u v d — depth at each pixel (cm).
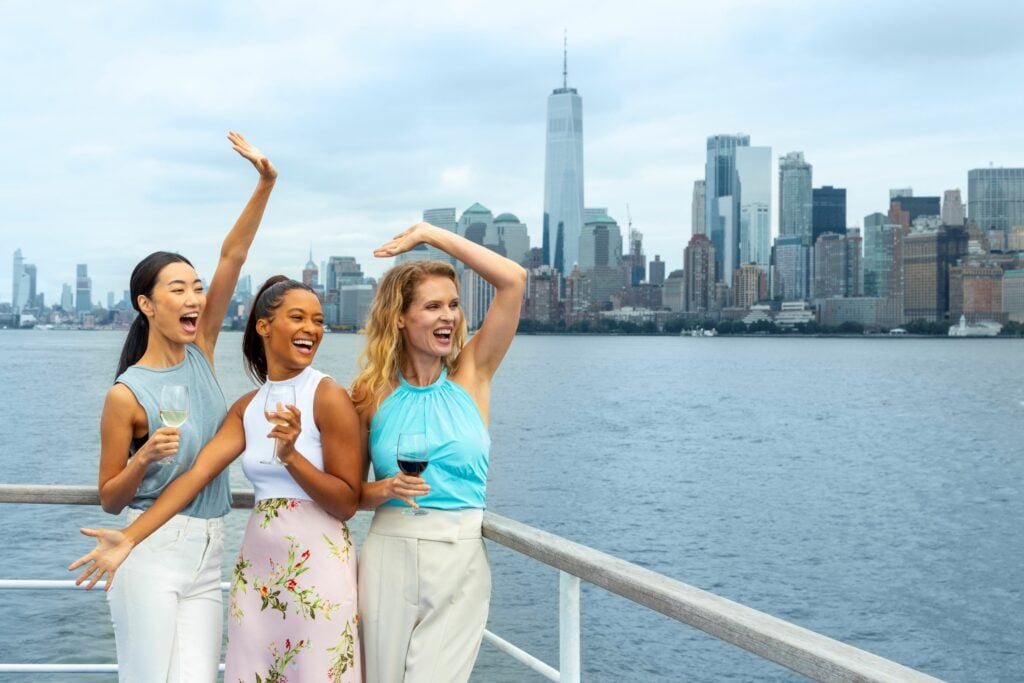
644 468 3944
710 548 2478
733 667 1438
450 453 254
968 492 3606
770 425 6162
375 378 262
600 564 214
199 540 266
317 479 246
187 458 266
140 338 279
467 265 269
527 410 6888
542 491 3306
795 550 2488
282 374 261
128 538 251
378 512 262
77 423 4869
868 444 5228
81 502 294
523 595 1695
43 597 1424
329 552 253
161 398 250
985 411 7569
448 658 253
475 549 258
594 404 7519
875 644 1738
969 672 1591
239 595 259
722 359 17762
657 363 15788
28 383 8194
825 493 3494
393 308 260
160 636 257
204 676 266
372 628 257
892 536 2722
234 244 293
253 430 260
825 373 13138
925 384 11006
